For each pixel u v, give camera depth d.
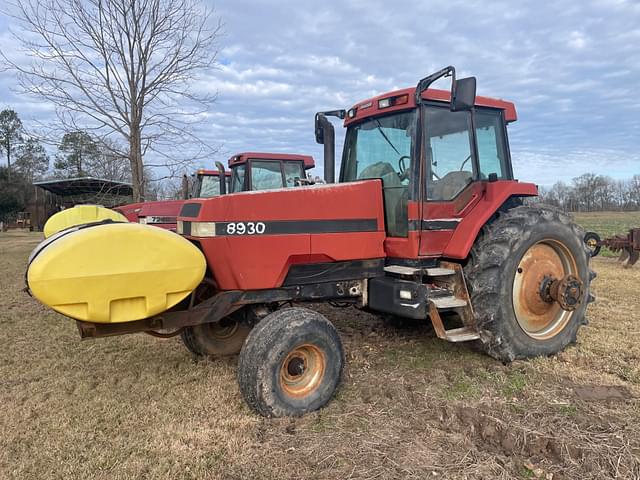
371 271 3.96
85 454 2.70
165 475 2.50
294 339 3.13
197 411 3.25
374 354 4.36
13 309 6.49
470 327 3.95
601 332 4.83
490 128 4.53
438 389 3.50
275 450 2.73
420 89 3.75
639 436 2.76
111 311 2.81
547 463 2.58
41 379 3.88
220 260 3.31
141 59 7.99
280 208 3.46
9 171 44.00
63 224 4.88
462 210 4.10
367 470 2.51
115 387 3.69
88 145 8.59
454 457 2.63
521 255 3.91
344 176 4.68
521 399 3.32
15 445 2.81
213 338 4.31
